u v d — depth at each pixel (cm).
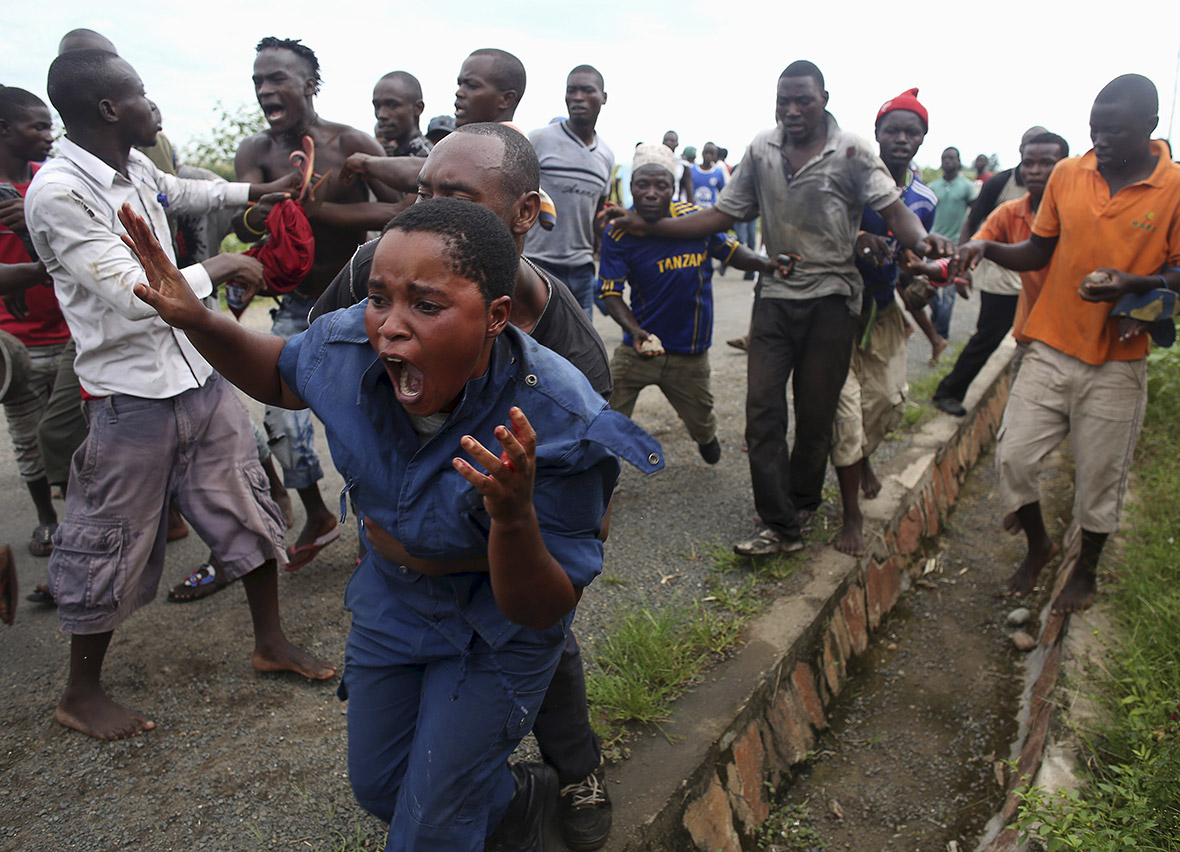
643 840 243
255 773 262
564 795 237
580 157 525
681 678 313
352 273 212
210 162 1230
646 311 449
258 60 375
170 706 293
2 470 507
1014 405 396
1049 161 476
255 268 279
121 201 263
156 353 268
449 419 157
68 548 268
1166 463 512
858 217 388
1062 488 583
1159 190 340
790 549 408
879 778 342
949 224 952
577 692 222
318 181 338
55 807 246
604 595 378
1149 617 348
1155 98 335
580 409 162
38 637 333
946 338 848
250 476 294
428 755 177
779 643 340
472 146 194
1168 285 338
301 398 179
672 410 654
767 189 389
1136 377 357
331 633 340
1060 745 288
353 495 172
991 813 319
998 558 516
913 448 564
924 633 443
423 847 179
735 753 298
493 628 174
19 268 324
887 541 464
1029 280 427
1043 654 390
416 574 179
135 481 271
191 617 347
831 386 397
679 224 425
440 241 140
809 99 366
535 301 206
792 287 388
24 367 337
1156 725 272
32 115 373
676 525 453
